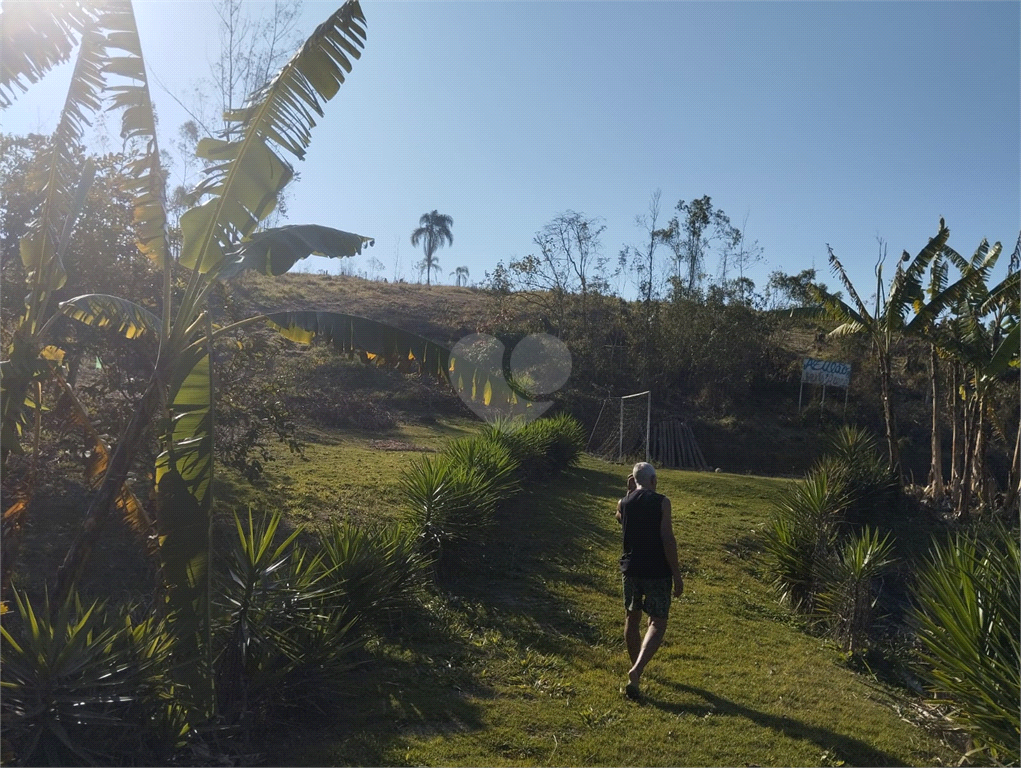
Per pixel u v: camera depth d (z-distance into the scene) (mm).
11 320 6879
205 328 5312
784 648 8406
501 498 12461
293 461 15188
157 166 5453
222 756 4754
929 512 17125
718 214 40156
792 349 44438
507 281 38406
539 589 9320
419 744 5215
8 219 9078
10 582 5805
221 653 5277
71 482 10367
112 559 8047
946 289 17016
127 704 4340
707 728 5879
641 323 38312
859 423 34844
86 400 9141
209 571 4656
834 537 10867
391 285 52062
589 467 19938
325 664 5629
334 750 5023
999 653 4941
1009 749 4684
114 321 5965
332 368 28531
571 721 5797
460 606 8375
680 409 36406
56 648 4125
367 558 7094
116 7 5270
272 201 5293
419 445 20828
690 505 15945
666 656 7547
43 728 4047
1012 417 26000
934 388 18656
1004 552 6117
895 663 8422
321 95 5281
